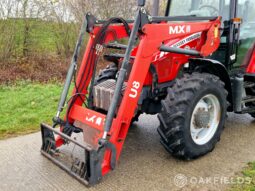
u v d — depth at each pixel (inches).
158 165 131.5
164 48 129.6
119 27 140.3
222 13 157.0
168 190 113.9
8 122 182.9
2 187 116.0
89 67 138.4
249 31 170.6
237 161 135.0
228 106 149.7
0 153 141.6
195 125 135.2
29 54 338.6
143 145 151.4
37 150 144.0
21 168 128.4
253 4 169.5
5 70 302.2
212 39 143.3
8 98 233.0
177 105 125.4
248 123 181.0
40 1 342.0
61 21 359.6
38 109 210.5
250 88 171.6
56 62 339.9
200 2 165.0
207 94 132.5
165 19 133.6
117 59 151.6
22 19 330.3
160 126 128.6
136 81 119.7
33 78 297.7
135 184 117.2
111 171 125.8
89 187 114.6
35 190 114.0
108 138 116.1
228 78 145.6
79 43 134.3
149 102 144.6
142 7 117.9
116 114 125.7
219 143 152.9
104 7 366.9
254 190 113.2
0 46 316.2
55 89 265.4
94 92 139.5
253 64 174.4
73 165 121.4
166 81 145.4
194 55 141.3
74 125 135.6
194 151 131.9
